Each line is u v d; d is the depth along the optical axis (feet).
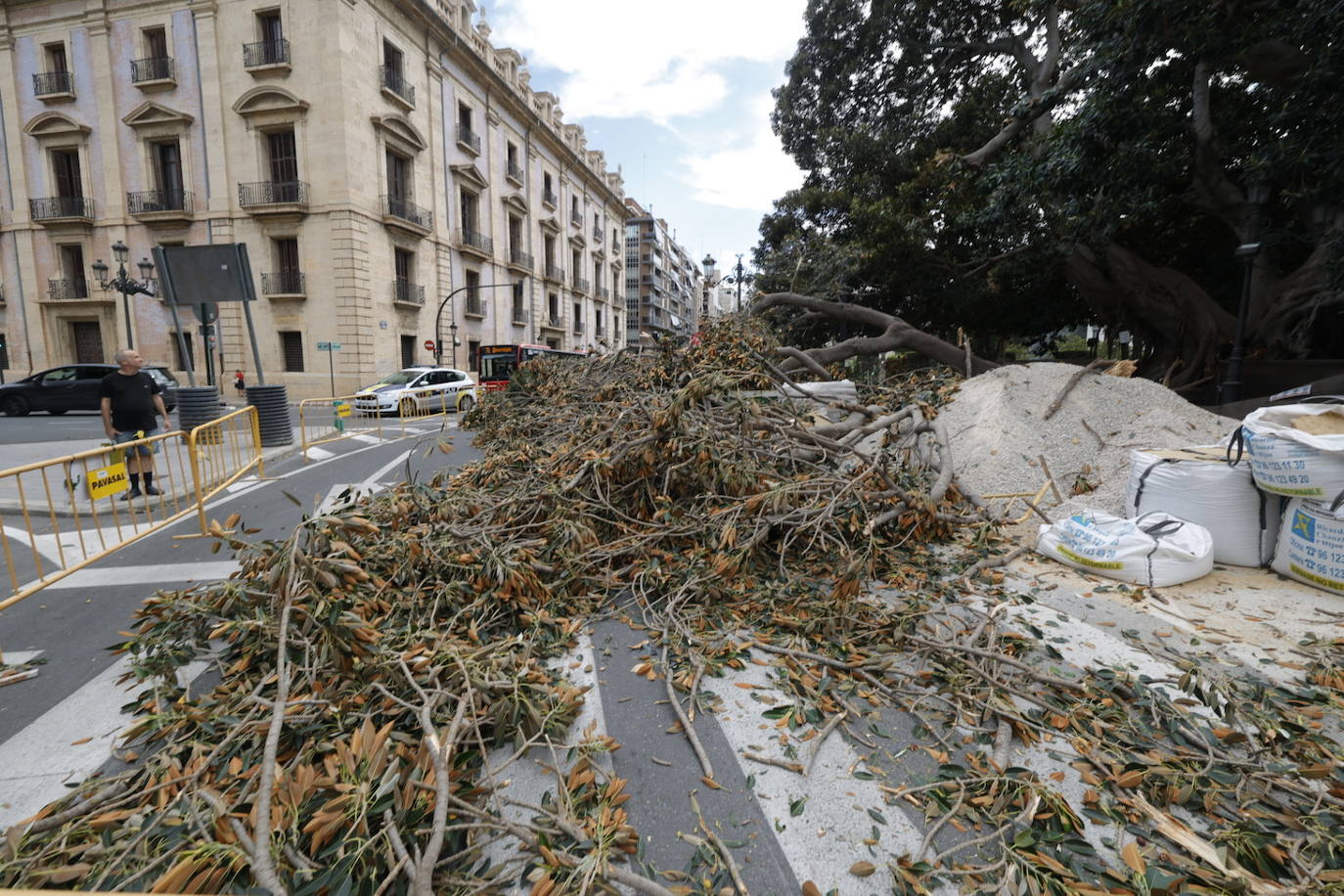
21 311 92.73
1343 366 36.91
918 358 79.41
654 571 12.48
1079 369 23.03
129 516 20.70
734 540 12.70
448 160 100.63
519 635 10.31
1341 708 8.00
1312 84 26.71
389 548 11.87
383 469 30.40
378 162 84.28
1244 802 6.52
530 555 12.09
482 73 107.76
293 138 81.05
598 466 14.96
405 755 6.55
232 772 6.51
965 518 15.94
